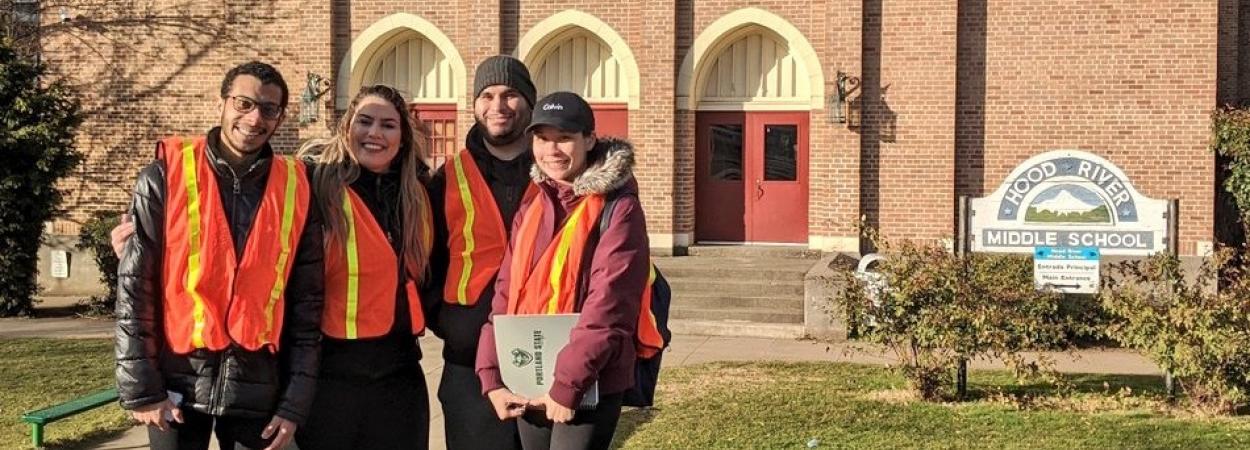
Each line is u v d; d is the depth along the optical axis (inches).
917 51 592.1
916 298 337.7
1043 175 411.2
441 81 663.1
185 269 158.1
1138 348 343.9
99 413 323.6
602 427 166.6
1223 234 593.6
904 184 596.7
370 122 171.9
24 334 492.1
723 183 638.5
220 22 665.0
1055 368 373.4
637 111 626.2
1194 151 570.9
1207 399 321.7
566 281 163.8
